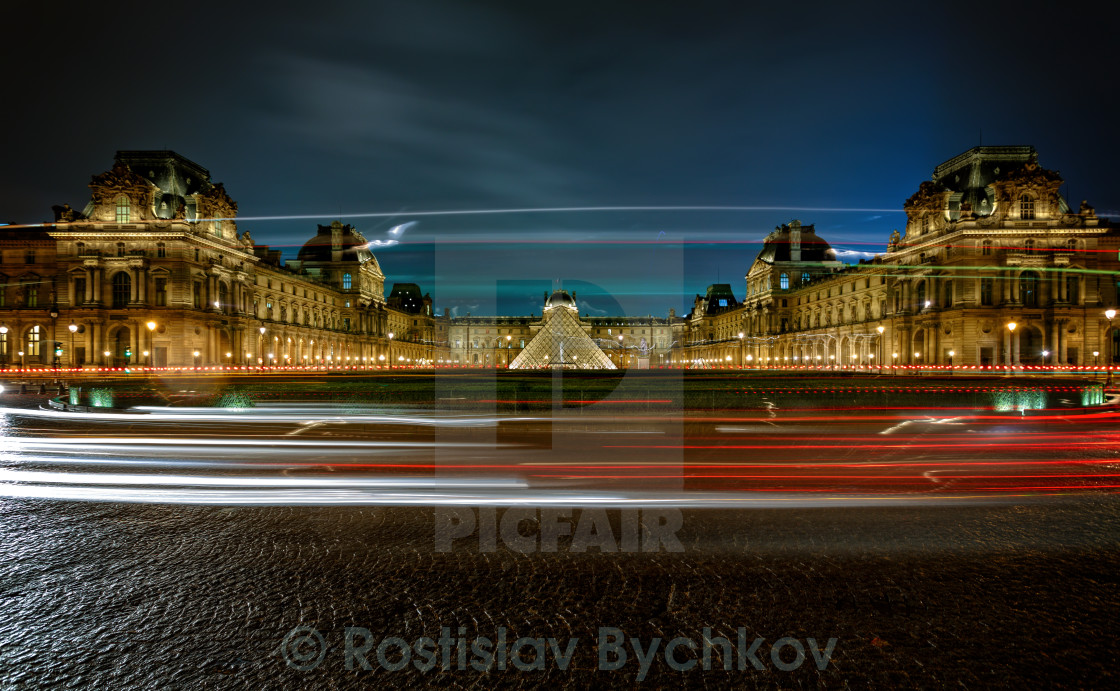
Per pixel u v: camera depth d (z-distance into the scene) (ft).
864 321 332.60
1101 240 255.50
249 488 43.06
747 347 495.82
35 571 28.14
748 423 83.10
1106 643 21.75
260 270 311.06
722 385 139.03
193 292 252.62
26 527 34.60
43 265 256.11
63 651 21.02
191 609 24.29
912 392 130.11
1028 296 256.11
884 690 18.86
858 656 20.86
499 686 19.03
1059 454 58.95
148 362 241.55
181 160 266.98
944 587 26.50
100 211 247.70
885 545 31.65
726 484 44.37
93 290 243.60
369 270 461.37
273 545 31.65
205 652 20.98
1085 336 249.34
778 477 46.88
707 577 27.53
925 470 50.21
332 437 68.33
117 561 29.45
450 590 26.14
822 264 453.99
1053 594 25.82
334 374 235.61
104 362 243.40
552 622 23.27
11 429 77.00
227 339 277.44
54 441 65.41
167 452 57.98
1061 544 31.94
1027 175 251.60
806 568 28.58
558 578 27.43
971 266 252.21
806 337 407.64
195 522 35.47
